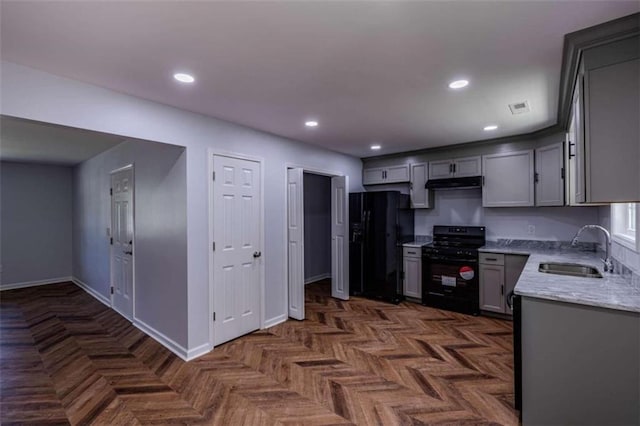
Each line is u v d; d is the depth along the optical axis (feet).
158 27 5.32
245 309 11.36
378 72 7.09
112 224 14.32
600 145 5.55
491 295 12.92
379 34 5.57
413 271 15.12
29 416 7.01
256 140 11.75
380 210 15.46
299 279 12.94
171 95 8.38
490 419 6.79
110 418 6.94
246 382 8.34
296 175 13.04
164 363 9.37
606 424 5.71
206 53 6.22
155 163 10.93
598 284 6.84
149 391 7.95
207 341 10.10
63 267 19.86
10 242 18.16
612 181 5.48
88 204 17.25
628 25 5.16
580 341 5.87
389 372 8.80
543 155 12.28
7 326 12.39
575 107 7.09
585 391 5.85
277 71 7.02
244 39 5.72
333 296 16.21
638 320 5.42
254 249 11.66
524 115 10.19
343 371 8.87
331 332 11.65
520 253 12.22
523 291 6.38
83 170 17.90
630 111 5.34
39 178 19.04
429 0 4.65
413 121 10.84
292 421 6.81
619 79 5.40
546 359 6.18
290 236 13.26
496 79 7.46
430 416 6.92
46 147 14.07
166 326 10.53
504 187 13.48
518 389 6.79
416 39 5.73
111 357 9.76
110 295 14.78
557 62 6.62
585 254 11.39
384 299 15.51
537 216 13.82
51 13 4.90
